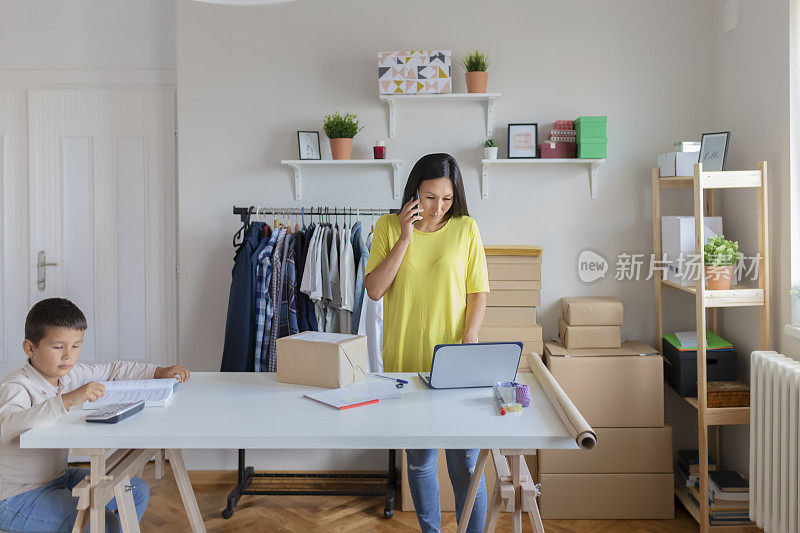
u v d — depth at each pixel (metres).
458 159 3.59
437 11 3.56
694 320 3.56
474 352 2.09
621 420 3.18
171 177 3.91
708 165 3.08
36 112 3.91
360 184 3.63
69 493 2.10
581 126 3.36
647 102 3.54
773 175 2.90
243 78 3.62
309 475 3.54
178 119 3.64
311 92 3.61
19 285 3.95
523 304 3.29
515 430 1.78
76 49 3.88
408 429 1.79
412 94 3.42
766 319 2.86
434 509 2.43
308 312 3.37
